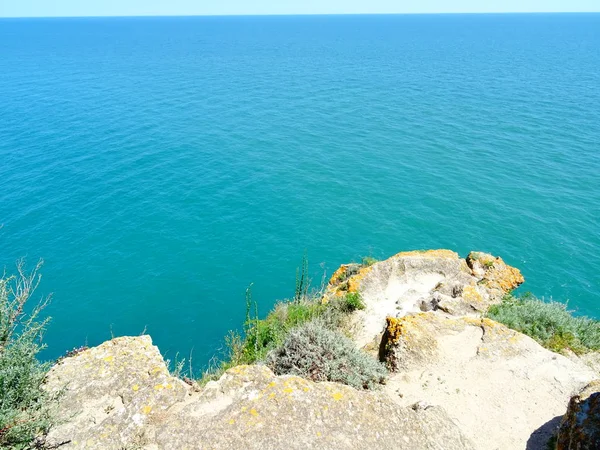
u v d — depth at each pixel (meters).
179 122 71.31
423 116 77.56
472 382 11.30
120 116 73.19
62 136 61.78
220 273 33.50
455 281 19.47
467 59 158.62
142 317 28.95
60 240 37.03
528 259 35.03
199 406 8.22
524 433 9.73
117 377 8.61
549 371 11.54
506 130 68.50
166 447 7.42
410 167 54.22
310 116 77.38
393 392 10.89
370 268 21.09
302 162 55.69
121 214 41.38
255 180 49.88
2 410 6.69
